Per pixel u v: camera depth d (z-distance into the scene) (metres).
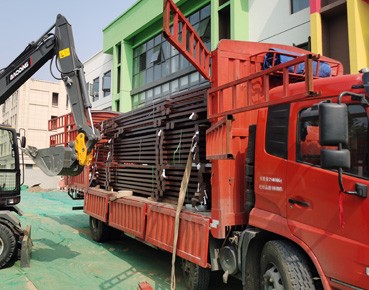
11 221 6.34
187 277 5.04
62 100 41.22
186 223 4.80
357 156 2.95
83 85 5.78
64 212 13.82
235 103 3.93
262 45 4.83
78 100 5.74
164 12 4.15
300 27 11.61
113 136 7.84
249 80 3.72
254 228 4.04
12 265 6.36
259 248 3.96
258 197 3.99
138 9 20.95
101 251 7.51
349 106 3.06
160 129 5.90
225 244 4.41
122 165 7.41
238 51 4.62
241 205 4.40
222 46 4.53
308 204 3.31
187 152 5.26
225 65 4.51
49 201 18.05
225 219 4.25
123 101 22.72
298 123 3.55
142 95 21.98
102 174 8.52
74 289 5.14
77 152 5.46
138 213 6.08
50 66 6.21
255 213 3.97
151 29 20.73
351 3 9.16
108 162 7.90
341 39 10.05
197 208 4.94
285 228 3.52
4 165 6.98
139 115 6.59
